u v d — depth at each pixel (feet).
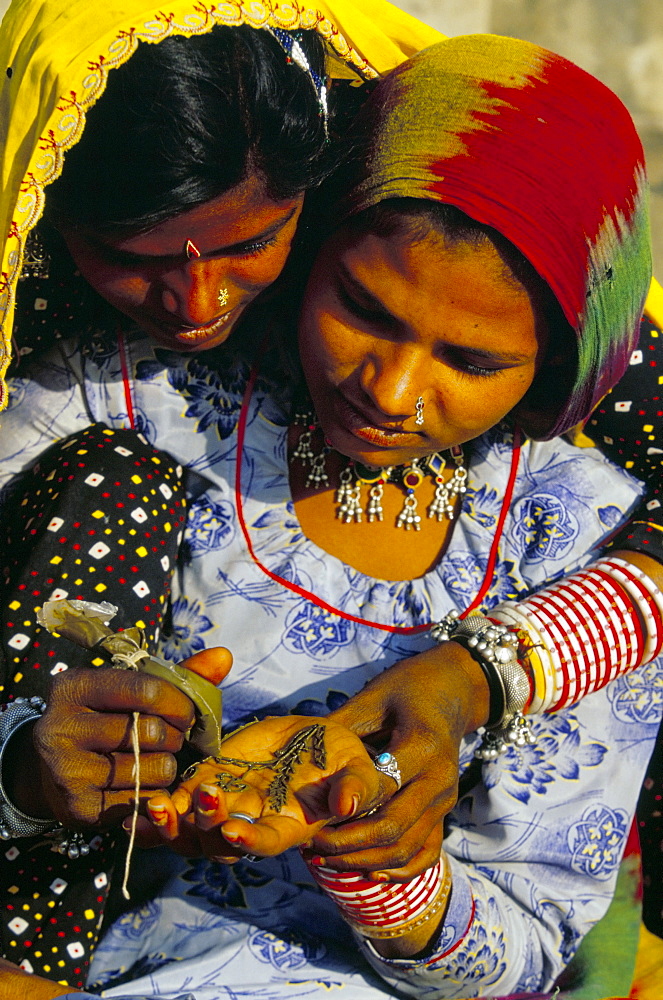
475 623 4.67
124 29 3.70
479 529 5.01
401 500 4.98
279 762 3.93
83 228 4.03
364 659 4.77
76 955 4.44
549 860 4.99
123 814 3.81
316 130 3.92
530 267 4.01
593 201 4.05
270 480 4.85
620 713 5.13
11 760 4.11
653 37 12.98
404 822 3.91
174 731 3.67
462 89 3.98
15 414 4.85
